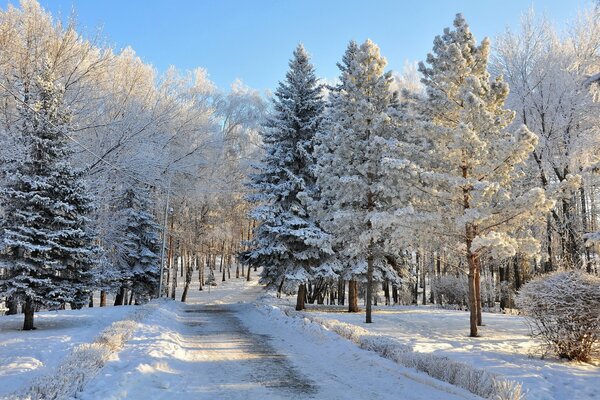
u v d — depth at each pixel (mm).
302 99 27562
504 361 9531
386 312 23344
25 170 16469
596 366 9297
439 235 15695
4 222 15969
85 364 7328
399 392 7090
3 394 6680
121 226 30531
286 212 26172
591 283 9898
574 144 19812
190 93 41219
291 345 12266
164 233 32969
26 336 13344
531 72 24109
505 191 13633
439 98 16531
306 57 28031
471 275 14977
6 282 15273
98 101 27391
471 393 6773
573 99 22000
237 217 52188
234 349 11477
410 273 34062
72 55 25625
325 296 46625
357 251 18609
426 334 14594
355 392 7148
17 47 23234
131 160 27797
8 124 21188
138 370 7648
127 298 42312
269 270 27234
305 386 7582
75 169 17250
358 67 19719
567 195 13922
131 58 33281
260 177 28250
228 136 46375
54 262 15898
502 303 33781
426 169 15766
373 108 19219
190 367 9078
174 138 35281
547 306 10086
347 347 10828
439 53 18078
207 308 28422
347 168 19266
